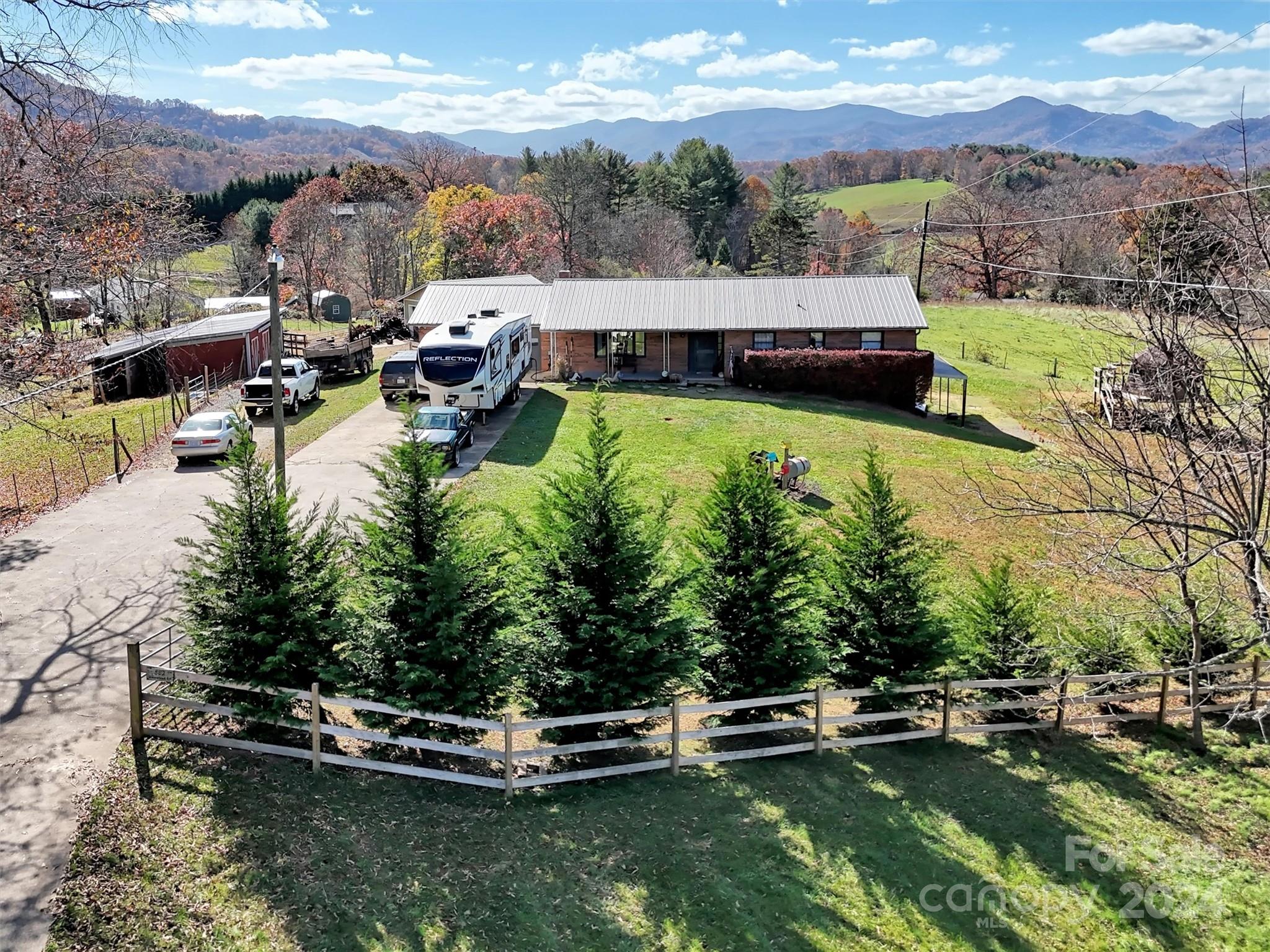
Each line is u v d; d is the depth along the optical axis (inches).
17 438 1181.1
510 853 413.4
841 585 557.3
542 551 502.9
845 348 1552.7
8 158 651.5
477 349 1208.8
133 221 932.0
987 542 874.1
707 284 1649.9
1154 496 502.6
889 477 583.8
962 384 1700.3
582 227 3400.6
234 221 3489.2
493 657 469.1
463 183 4146.2
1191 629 565.0
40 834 395.9
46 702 506.0
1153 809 491.2
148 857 387.2
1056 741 558.9
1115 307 570.3
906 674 540.4
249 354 1596.9
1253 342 466.0
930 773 511.8
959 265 2891.2
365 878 388.2
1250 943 398.0
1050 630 620.7
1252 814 490.0
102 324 1448.1
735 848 429.4
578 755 509.0
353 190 3821.4
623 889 397.1
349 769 468.4
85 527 815.1
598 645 490.3
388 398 1357.0
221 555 471.5
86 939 345.1
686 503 926.4
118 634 596.4
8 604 643.5
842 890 408.8
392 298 2960.1
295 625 468.8
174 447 1017.5
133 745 466.0
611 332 1572.3
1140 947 391.9
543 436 1185.4
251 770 454.6
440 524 477.7
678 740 486.3
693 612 519.8
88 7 626.8
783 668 528.4
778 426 1289.4
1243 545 487.8
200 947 346.0
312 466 1018.7
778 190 4458.7
